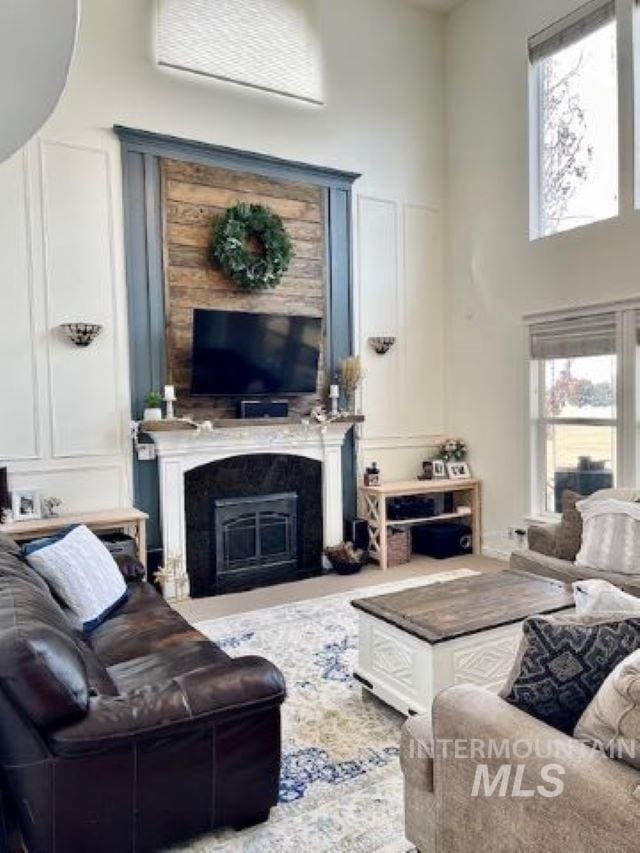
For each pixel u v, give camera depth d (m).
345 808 2.15
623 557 3.54
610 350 4.69
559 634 1.52
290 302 5.25
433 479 5.83
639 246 4.47
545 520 5.18
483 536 5.82
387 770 2.37
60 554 2.85
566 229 5.04
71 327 4.29
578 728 1.41
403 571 5.25
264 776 2.02
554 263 5.09
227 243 4.77
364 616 2.90
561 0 4.98
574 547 3.95
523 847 1.35
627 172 4.54
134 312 4.58
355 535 5.46
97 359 4.46
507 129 5.45
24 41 2.09
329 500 5.34
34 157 4.23
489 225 5.66
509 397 5.52
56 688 1.69
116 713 1.78
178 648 2.49
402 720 2.75
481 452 5.82
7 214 4.16
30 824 1.75
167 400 4.57
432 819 1.70
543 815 1.30
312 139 5.35
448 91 6.04
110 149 4.49
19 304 4.20
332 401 5.38
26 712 1.68
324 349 5.44
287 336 5.06
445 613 2.74
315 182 5.35
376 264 5.73
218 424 4.71
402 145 5.85
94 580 2.91
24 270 4.21
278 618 4.07
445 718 1.58
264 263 4.94
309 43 5.33
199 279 4.82
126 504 4.56
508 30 5.41
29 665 1.67
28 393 4.24
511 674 1.59
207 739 1.91
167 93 4.70
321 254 5.39
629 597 1.89
